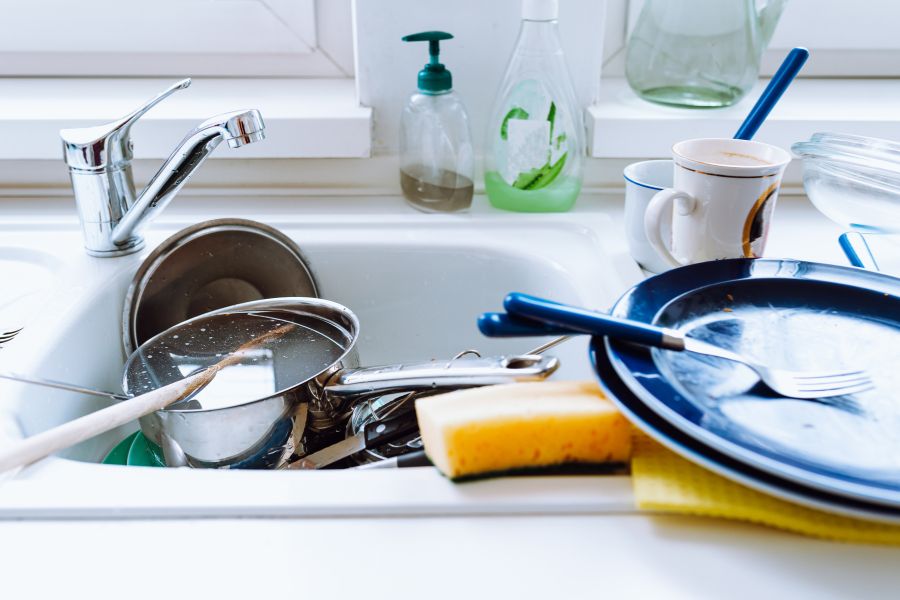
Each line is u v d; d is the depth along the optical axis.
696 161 0.58
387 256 0.82
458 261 0.82
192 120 0.86
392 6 0.87
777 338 0.50
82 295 0.68
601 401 0.44
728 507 0.39
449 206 0.87
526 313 0.44
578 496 0.41
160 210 0.72
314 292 0.79
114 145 0.72
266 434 0.54
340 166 0.94
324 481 0.43
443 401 0.45
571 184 0.87
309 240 0.81
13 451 0.44
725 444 0.38
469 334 0.84
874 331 0.51
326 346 0.61
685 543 0.38
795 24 1.04
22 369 0.56
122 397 0.55
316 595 0.36
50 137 0.86
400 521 0.40
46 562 0.38
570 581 0.36
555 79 0.82
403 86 0.91
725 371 0.47
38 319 0.64
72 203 0.91
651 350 0.47
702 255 0.61
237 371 0.57
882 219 0.71
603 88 1.03
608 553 0.38
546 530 0.39
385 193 0.95
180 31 1.01
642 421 0.41
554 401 0.44
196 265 0.76
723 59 0.89
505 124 0.84
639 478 0.41
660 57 0.91
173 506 0.40
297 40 1.02
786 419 0.43
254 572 0.37
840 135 0.73
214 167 0.93
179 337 0.63
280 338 0.62
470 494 0.41
